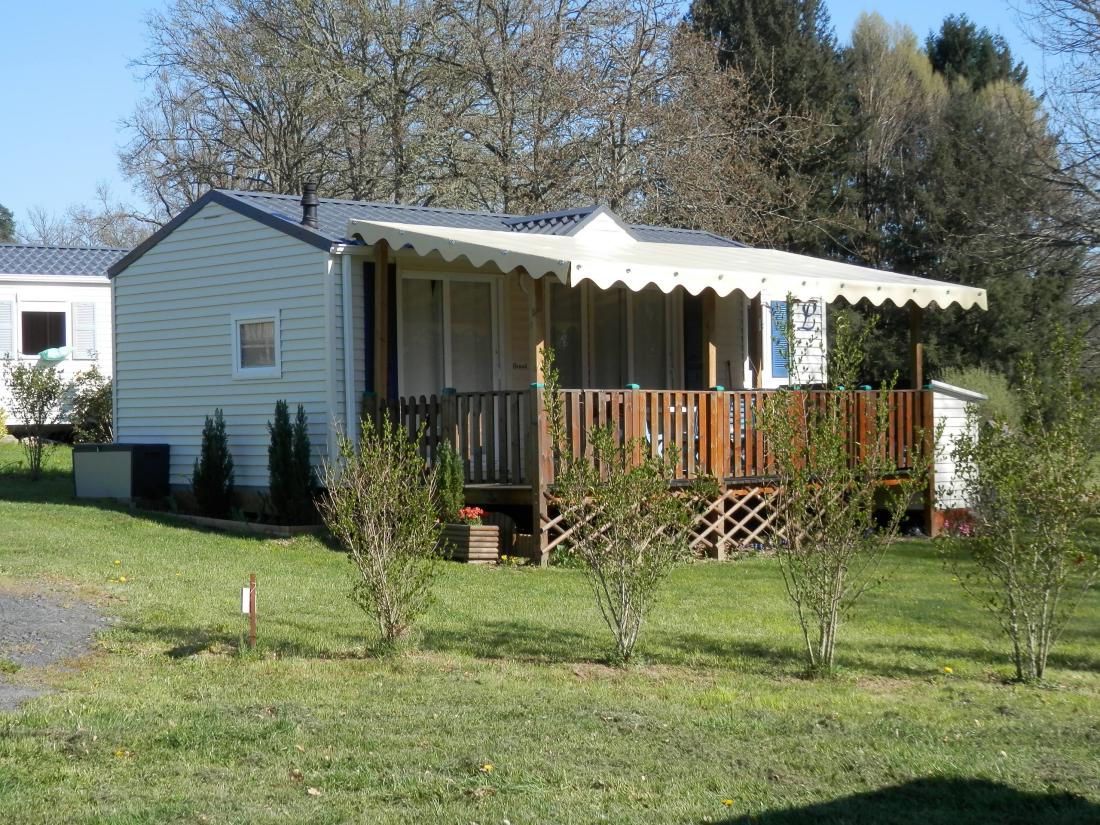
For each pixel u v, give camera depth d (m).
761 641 10.09
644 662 9.16
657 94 32.34
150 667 8.63
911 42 43.88
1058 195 23.83
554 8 32.59
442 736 6.95
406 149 33.28
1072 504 8.91
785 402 9.23
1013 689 8.68
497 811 5.70
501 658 9.20
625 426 14.02
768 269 15.97
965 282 35.31
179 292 17.72
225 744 6.70
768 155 36.06
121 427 18.70
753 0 38.06
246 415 16.88
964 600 12.23
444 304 16.66
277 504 15.44
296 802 5.79
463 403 14.57
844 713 7.77
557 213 18.80
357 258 15.74
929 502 17.31
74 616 10.09
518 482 14.16
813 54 37.66
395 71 33.91
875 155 39.41
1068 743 7.15
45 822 5.42
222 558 13.34
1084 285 26.66
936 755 6.78
